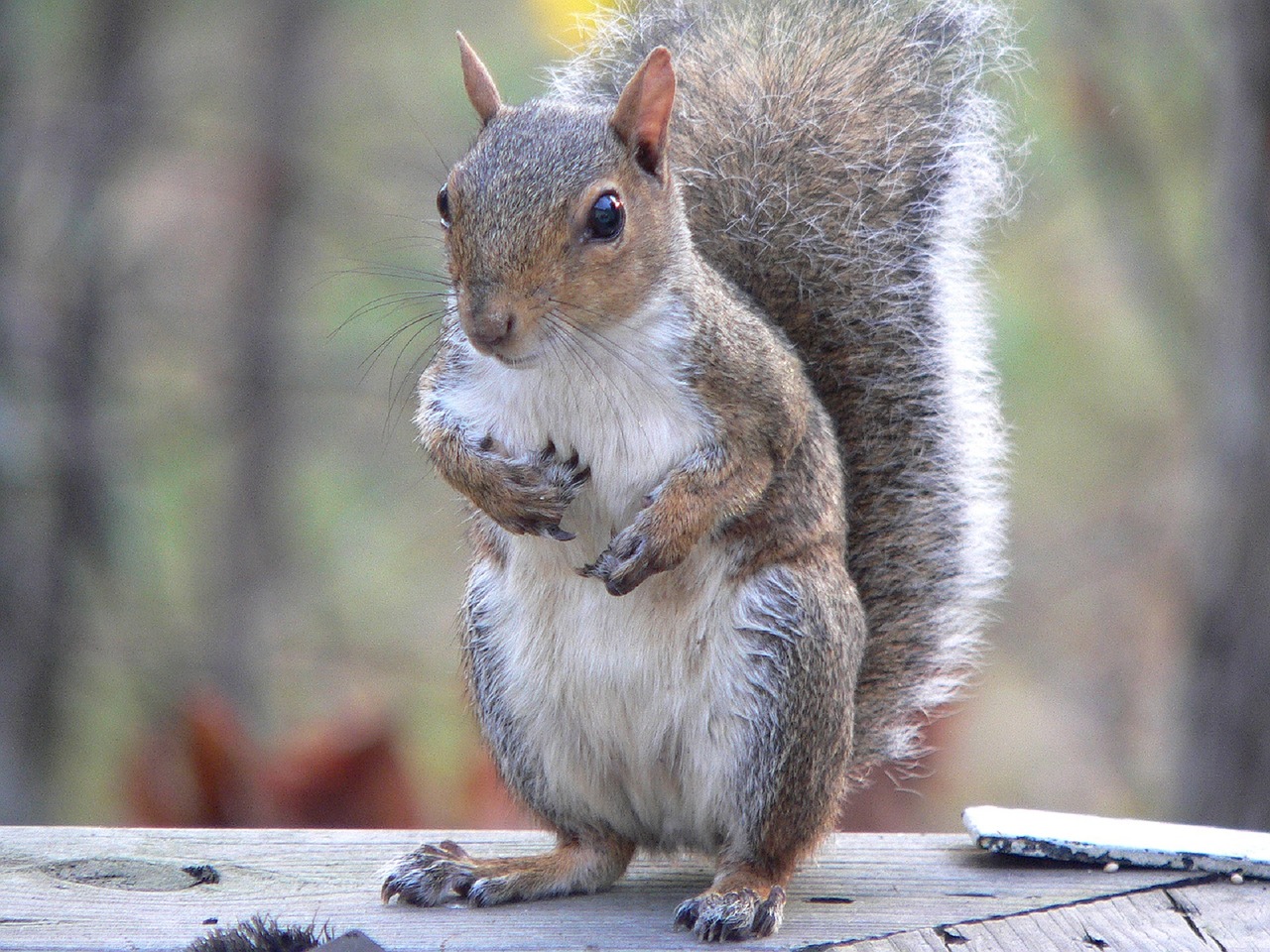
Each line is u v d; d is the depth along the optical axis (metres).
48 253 16.62
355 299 18.83
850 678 7.76
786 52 9.66
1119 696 18.38
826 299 9.08
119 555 16.47
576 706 7.77
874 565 8.95
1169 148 16.39
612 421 7.46
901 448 9.08
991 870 7.68
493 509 7.39
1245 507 12.96
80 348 16.39
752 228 9.08
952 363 9.18
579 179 7.14
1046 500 19.45
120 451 16.92
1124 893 7.37
